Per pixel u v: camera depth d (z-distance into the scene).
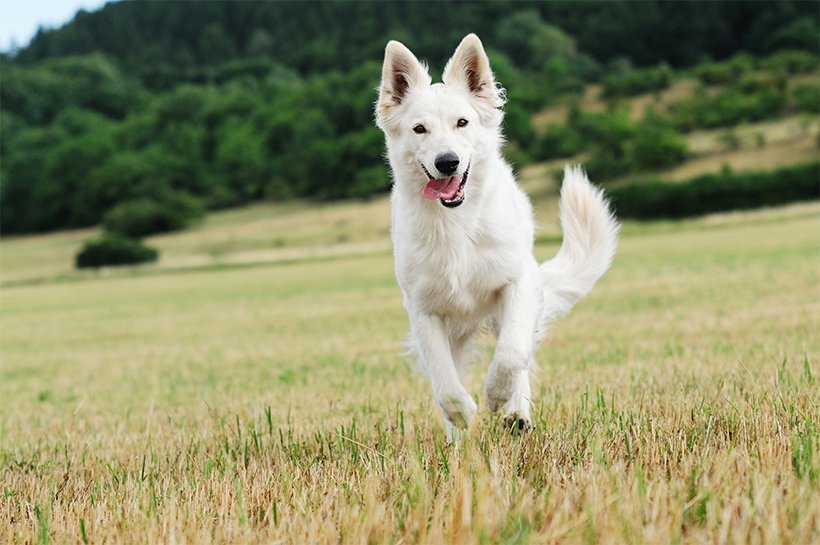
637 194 64.88
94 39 181.75
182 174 97.00
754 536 2.78
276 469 4.54
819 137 80.94
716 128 97.75
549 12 160.12
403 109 5.36
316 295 28.83
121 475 4.87
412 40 152.50
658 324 12.43
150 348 16.94
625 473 3.55
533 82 126.38
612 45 147.00
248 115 112.75
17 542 3.58
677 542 2.81
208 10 186.75
